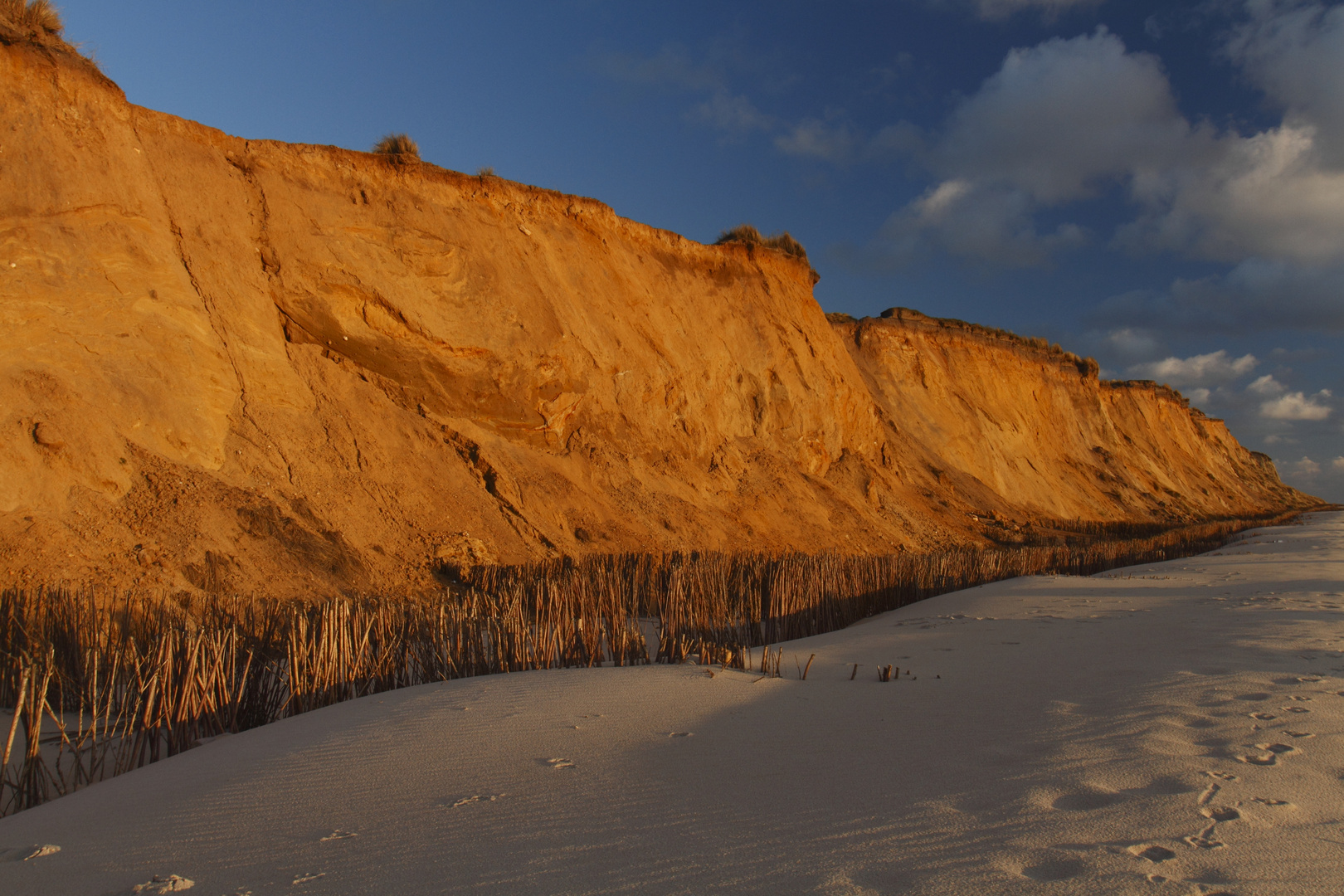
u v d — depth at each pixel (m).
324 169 17.86
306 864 2.89
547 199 22.28
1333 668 5.63
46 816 3.76
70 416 11.43
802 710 5.21
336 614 6.68
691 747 4.30
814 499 24.58
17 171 12.86
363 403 16.05
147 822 3.49
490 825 3.19
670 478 21.08
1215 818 2.90
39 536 9.97
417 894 2.55
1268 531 34.09
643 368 21.91
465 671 7.00
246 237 16.17
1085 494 46.75
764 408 26.06
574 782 3.72
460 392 17.64
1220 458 80.00
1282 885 2.37
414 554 13.66
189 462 12.75
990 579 15.18
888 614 11.73
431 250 18.14
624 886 2.53
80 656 6.30
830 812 3.18
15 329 11.73
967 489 36.22
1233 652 6.31
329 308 16.42
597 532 17.20
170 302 13.93
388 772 4.02
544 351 18.97
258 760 4.42
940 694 5.59
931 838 2.82
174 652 5.71
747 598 10.76
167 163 15.58
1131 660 6.36
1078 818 2.94
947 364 43.78
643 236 25.25
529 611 9.33
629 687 5.81
